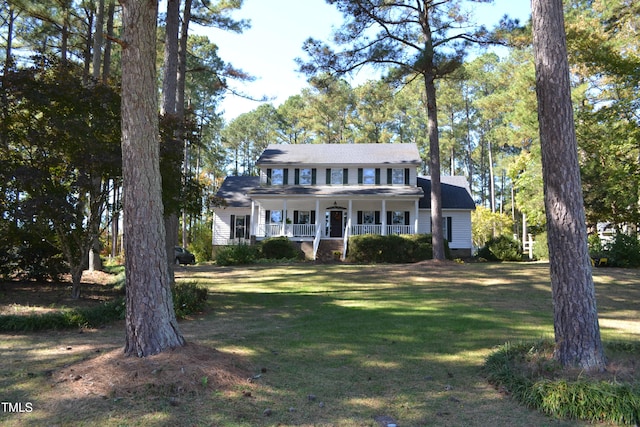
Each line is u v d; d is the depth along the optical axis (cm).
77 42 2127
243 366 565
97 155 907
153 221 559
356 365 611
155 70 584
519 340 751
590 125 2164
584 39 1997
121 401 442
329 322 910
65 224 983
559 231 559
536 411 457
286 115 5681
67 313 805
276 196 2753
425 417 441
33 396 456
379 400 485
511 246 2675
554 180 568
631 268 1862
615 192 2153
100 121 966
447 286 1492
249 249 2366
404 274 1748
